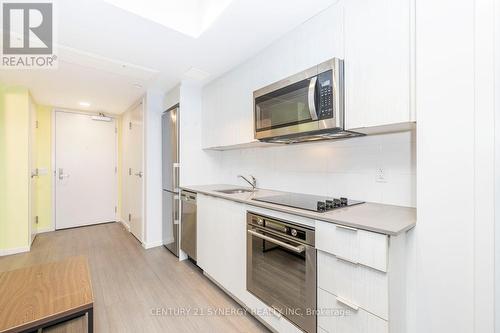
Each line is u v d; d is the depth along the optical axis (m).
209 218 2.24
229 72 2.43
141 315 1.75
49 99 3.50
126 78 2.66
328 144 1.89
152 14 1.58
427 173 1.06
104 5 1.42
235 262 1.88
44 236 3.66
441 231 1.03
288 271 1.42
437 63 1.03
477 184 0.94
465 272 0.97
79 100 3.56
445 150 1.01
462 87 0.97
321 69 1.42
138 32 1.71
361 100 1.30
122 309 1.82
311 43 1.57
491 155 0.91
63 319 1.00
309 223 1.29
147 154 3.17
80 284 1.22
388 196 1.53
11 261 2.73
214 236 2.16
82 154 4.24
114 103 3.75
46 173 3.90
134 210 3.69
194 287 2.16
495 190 0.90
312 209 1.36
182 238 2.78
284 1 1.40
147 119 3.17
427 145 1.06
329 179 1.88
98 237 3.64
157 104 3.24
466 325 0.97
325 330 1.20
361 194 1.67
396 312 1.04
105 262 2.71
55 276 1.31
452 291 1.00
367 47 1.27
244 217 1.78
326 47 1.47
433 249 1.05
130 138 3.92
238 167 2.87
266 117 1.84
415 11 1.09
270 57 1.91
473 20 0.94
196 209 2.47
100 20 1.56
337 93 1.35
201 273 2.45
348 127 1.36
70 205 4.13
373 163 1.60
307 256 1.29
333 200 1.56
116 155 4.61
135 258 2.83
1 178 2.90
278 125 1.72
